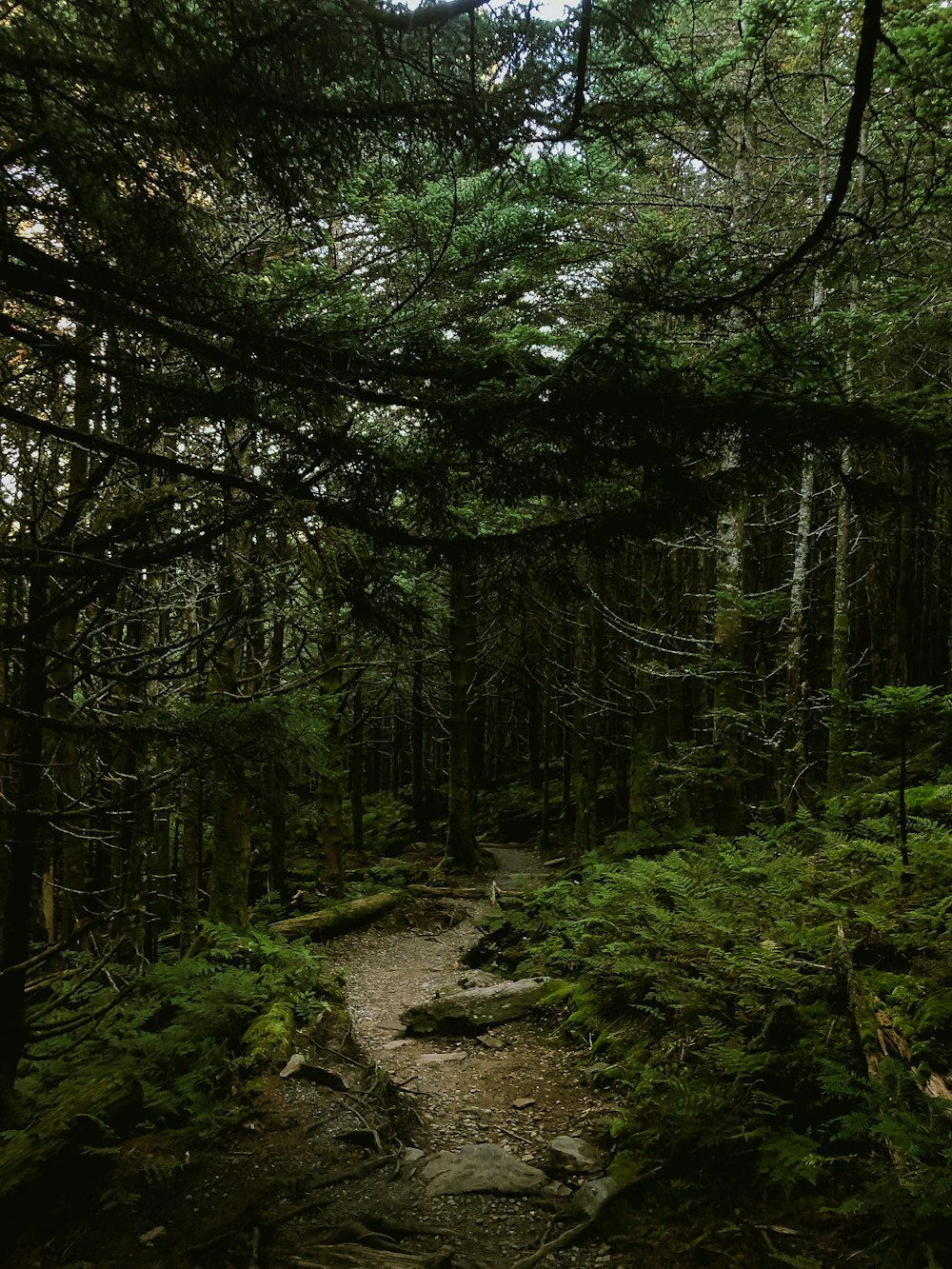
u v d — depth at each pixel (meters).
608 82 3.38
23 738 4.99
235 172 3.72
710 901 6.85
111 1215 4.13
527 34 3.13
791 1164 3.74
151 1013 6.30
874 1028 4.21
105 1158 4.48
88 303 3.43
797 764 11.02
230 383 4.15
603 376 3.57
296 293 4.11
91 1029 6.22
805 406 3.46
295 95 3.14
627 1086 5.23
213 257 4.09
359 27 3.01
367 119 3.29
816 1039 4.48
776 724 13.55
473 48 3.04
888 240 3.94
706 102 3.47
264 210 4.82
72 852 7.86
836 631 11.92
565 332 9.30
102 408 4.30
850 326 6.92
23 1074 5.88
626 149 3.61
